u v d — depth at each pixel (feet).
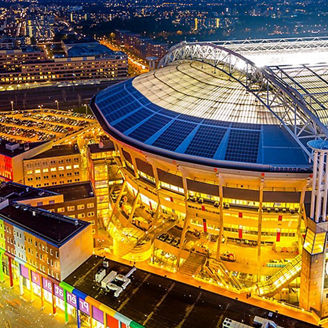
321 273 390.21
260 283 441.27
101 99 642.22
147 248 483.51
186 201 472.03
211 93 538.06
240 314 365.20
